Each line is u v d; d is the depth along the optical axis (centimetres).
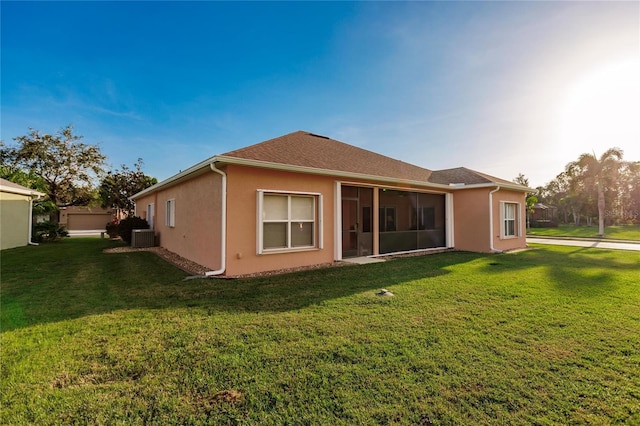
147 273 753
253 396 241
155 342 341
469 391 246
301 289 584
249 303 492
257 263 752
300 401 234
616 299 510
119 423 210
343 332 369
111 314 437
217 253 745
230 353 314
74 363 295
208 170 789
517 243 1380
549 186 4266
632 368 284
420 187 1177
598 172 2033
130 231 1501
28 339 349
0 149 2248
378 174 1042
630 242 1619
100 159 2556
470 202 1266
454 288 587
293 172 820
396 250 1132
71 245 1501
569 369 282
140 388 253
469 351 318
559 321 405
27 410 224
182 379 266
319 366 287
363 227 1034
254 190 750
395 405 229
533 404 230
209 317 423
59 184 2417
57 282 650
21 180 2020
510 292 556
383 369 281
